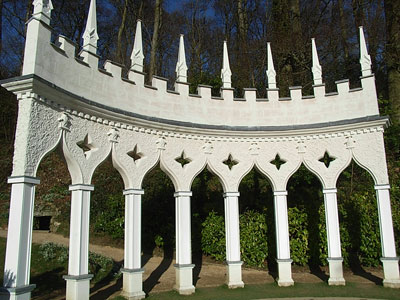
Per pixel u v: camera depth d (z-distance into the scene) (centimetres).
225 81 1367
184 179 1222
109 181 2017
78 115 980
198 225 1706
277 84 2203
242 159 1310
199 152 1268
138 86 1181
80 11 3016
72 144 954
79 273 919
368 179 1802
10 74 2689
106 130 1066
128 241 1076
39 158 845
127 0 2677
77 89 986
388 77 2000
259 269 1505
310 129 1293
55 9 2884
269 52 1422
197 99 1305
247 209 1706
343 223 1497
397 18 1970
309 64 2253
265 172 1304
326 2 2566
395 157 1888
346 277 1338
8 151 2292
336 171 1263
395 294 1053
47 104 881
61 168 2214
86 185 980
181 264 1144
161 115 1218
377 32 2189
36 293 1023
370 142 1238
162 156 1194
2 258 1238
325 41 2352
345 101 1306
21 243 767
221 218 1648
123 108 1122
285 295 1077
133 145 1132
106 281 1209
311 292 1107
